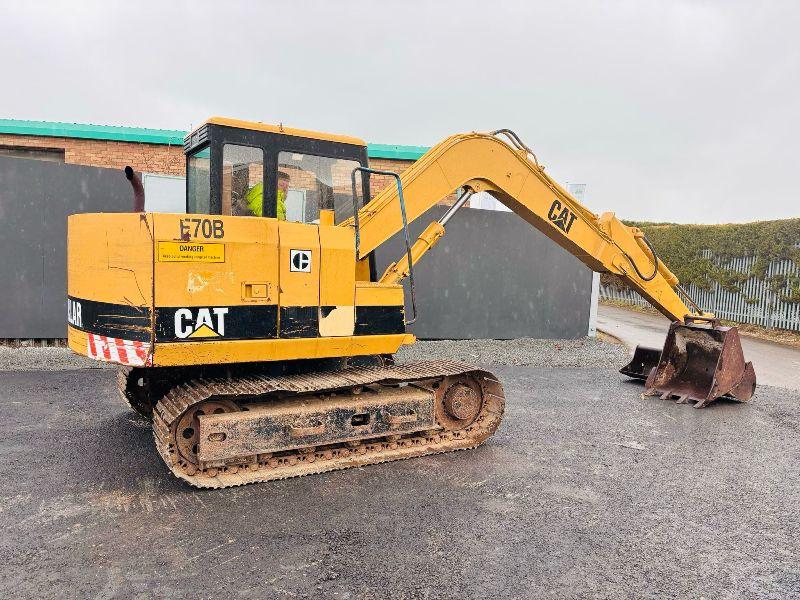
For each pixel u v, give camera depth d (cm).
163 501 422
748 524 410
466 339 1223
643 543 377
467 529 389
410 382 552
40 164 938
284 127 523
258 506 418
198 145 523
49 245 952
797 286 1388
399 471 495
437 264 1184
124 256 426
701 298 1750
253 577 323
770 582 335
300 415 473
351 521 397
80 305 457
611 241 755
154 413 457
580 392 819
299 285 473
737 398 783
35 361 864
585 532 390
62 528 377
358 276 596
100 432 575
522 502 437
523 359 1033
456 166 635
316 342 482
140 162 1259
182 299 430
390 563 342
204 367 500
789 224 1410
